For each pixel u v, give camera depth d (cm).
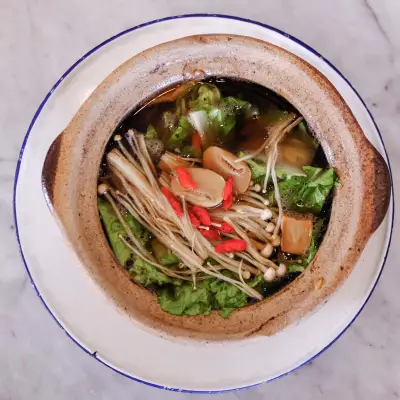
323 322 51
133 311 50
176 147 53
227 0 58
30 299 58
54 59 58
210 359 52
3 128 58
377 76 58
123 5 58
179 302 51
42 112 50
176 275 52
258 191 53
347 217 50
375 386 58
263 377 52
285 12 58
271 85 51
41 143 51
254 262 53
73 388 58
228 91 52
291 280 52
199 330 51
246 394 58
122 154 52
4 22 58
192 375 52
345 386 58
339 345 58
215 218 53
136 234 52
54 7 58
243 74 51
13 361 58
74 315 52
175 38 51
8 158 58
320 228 51
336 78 51
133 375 52
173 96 51
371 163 49
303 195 52
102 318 52
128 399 58
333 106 50
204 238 53
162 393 58
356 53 58
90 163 50
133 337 52
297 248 52
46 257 51
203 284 52
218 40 49
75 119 49
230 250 53
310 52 50
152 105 51
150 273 51
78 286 52
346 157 50
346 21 58
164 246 53
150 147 52
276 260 53
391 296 58
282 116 52
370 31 58
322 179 51
